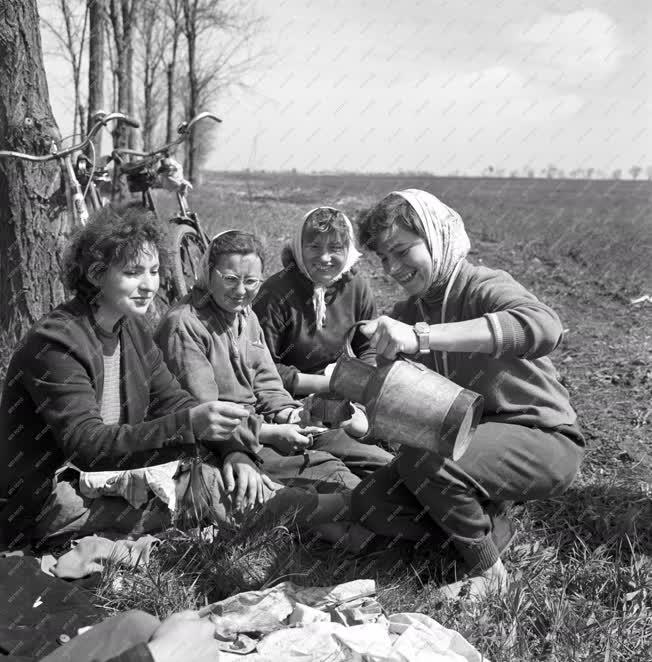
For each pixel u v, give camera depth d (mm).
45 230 4805
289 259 4004
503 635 2529
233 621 2461
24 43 4594
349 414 2975
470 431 2703
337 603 2584
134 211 2838
